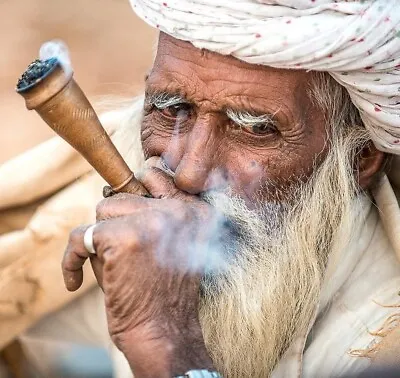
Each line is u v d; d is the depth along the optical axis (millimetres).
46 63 3959
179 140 4496
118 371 5113
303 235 4582
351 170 4680
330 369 4574
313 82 4410
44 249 5301
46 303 5367
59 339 5578
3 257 5328
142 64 12234
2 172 5418
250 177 4457
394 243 4723
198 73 4352
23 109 11102
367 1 4164
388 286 4691
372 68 4293
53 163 5336
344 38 4180
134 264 4004
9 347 5812
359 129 4668
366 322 4617
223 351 4492
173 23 4305
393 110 4430
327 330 4645
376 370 3715
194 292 4145
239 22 4191
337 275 4695
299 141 4477
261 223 4496
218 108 4363
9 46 12633
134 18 13250
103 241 4000
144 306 4039
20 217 5457
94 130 4086
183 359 4035
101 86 11664
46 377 5770
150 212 4066
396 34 4215
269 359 4551
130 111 5137
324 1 4164
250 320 4477
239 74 4316
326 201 4625
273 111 4367
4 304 5352
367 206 4828
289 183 4543
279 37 4184
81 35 12805
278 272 4523
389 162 4852
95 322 5461
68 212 5297
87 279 5305
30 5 13344
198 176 4367
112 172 4172
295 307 4586
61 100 3971
